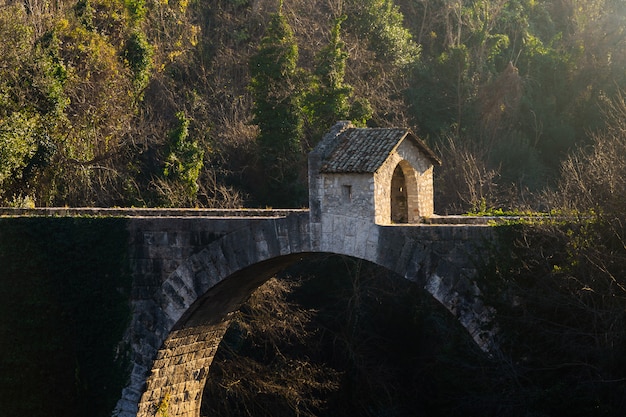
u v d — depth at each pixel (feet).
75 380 138.41
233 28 243.40
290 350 190.19
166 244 136.77
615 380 116.78
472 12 263.08
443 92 241.35
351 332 190.90
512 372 120.67
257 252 133.69
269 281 178.81
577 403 116.67
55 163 190.29
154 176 207.92
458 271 122.21
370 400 187.52
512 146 236.84
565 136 248.11
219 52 238.07
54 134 191.01
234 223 134.51
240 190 211.82
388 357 191.72
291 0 240.94
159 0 231.91
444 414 172.55
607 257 120.98
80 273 138.41
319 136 205.98
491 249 120.88
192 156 206.59
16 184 183.11
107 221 138.00
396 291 194.80
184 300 136.26
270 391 176.76
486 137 238.07
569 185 148.46
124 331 137.80
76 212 151.84
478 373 146.10
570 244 121.08
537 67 262.26
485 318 121.08
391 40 236.22
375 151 132.98
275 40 208.95
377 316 194.70
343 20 224.94
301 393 180.65
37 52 192.03
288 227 132.36
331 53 206.28
